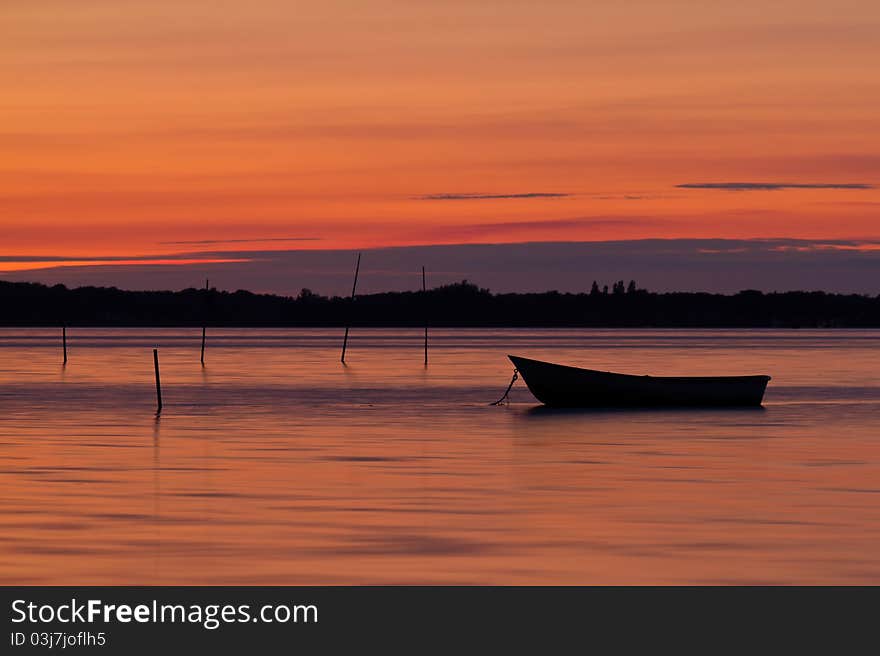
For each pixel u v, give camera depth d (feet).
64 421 195.31
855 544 86.53
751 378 227.20
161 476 121.29
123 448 149.79
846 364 495.00
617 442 159.22
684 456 141.49
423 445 154.61
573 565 80.33
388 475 122.62
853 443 158.92
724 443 158.20
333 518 96.12
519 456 140.97
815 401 254.88
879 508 101.24
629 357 604.08
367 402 246.68
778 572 78.69
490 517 96.73
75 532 90.07
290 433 172.35
